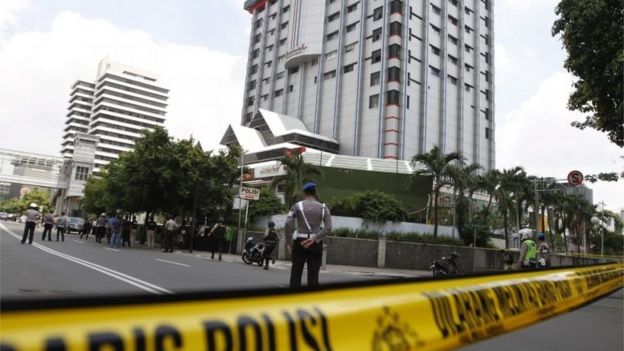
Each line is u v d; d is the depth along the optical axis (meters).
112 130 150.00
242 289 1.63
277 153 58.75
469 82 72.06
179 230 30.06
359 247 25.41
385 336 2.19
